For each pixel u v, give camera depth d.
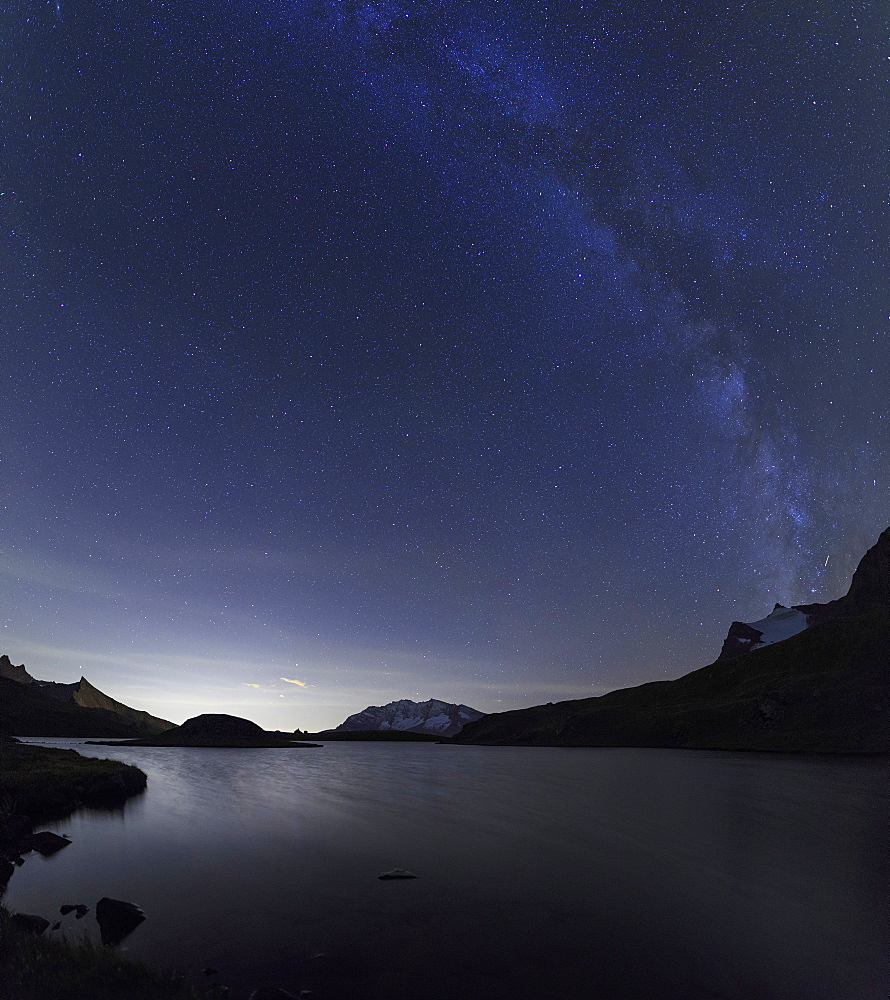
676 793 48.47
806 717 126.75
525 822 34.81
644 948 15.54
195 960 14.74
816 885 21.25
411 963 14.62
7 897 19.98
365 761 94.62
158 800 44.47
